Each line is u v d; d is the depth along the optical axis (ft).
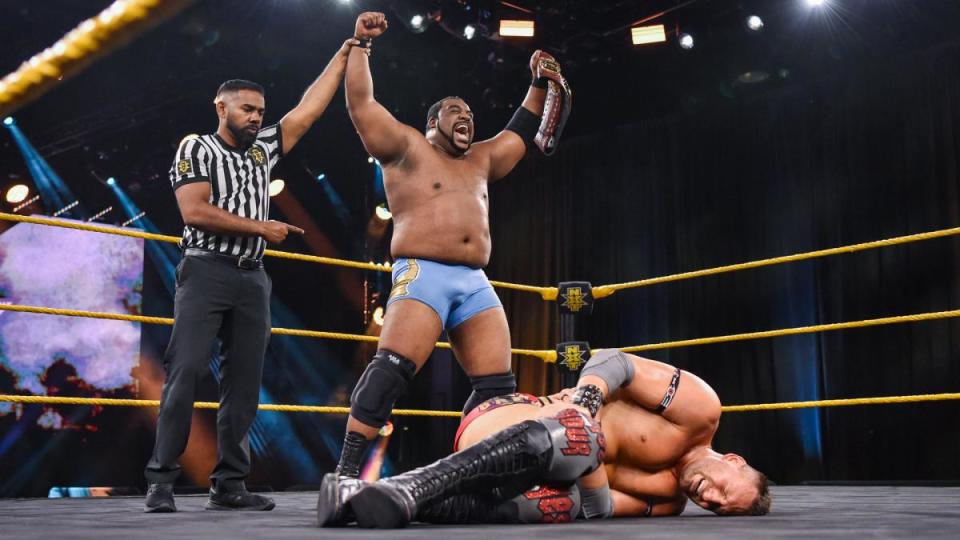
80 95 30.04
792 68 31.71
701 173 34.76
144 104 30.71
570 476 6.99
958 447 28.78
